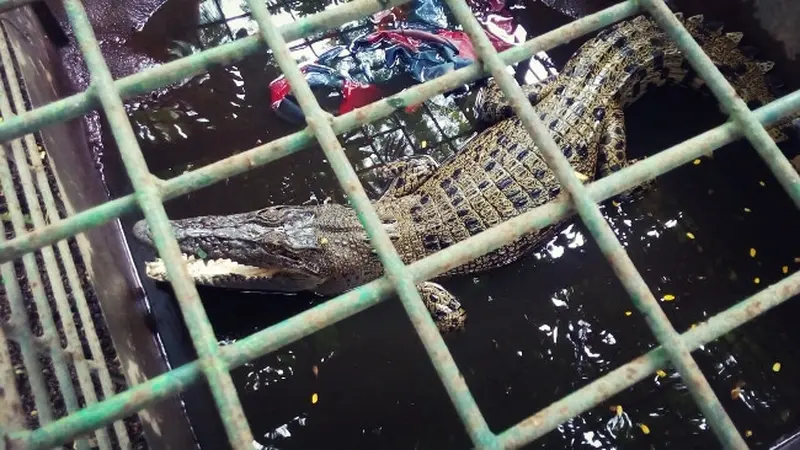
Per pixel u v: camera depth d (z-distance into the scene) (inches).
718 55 46.1
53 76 44.6
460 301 42.7
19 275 30.4
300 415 38.2
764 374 38.6
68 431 16.4
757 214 43.8
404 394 39.1
